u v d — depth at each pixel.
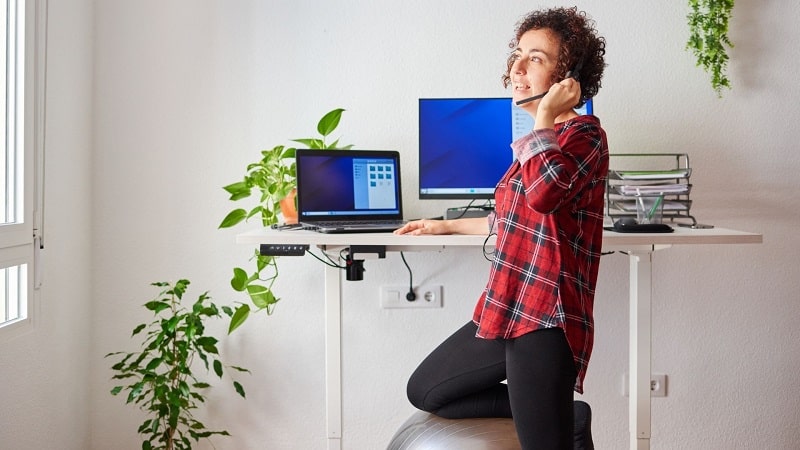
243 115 2.68
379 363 2.73
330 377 2.33
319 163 2.36
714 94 2.66
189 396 2.62
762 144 2.66
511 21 2.65
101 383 2.70
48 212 2.34
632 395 2.40
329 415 2.33
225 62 2.68
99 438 2.71
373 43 2.67
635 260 2.36
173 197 2.69
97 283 2.69
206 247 2.70
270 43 2.68
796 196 2.67
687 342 2.72
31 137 2.19
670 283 2.71
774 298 2.70
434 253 2.71
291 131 2.69
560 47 1.55
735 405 2.72
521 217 1.49
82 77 2.57
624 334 2.71
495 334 1.48
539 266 1.46
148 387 2.70
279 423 2.74
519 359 1.47
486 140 2.46
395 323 2.73
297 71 2.68
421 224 2.04
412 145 2.68
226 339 2.72
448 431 1.82
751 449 2.73
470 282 2.72
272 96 2.68
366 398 2.74
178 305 2.71
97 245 2.69
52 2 2.33
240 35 2.68
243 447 2.74
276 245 2.09
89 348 2.69
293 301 2.72
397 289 2.72
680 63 2.65
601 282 2.71
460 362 1.81
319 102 2.68
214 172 2.69
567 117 1.60
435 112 2.46
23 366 2.19
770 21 2.65
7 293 2.20
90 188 2.66
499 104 2.46
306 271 2.72
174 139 2.68
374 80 2.67
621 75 2.65
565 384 1.45
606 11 2.65
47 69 2.30
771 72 2.65
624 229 2.09
